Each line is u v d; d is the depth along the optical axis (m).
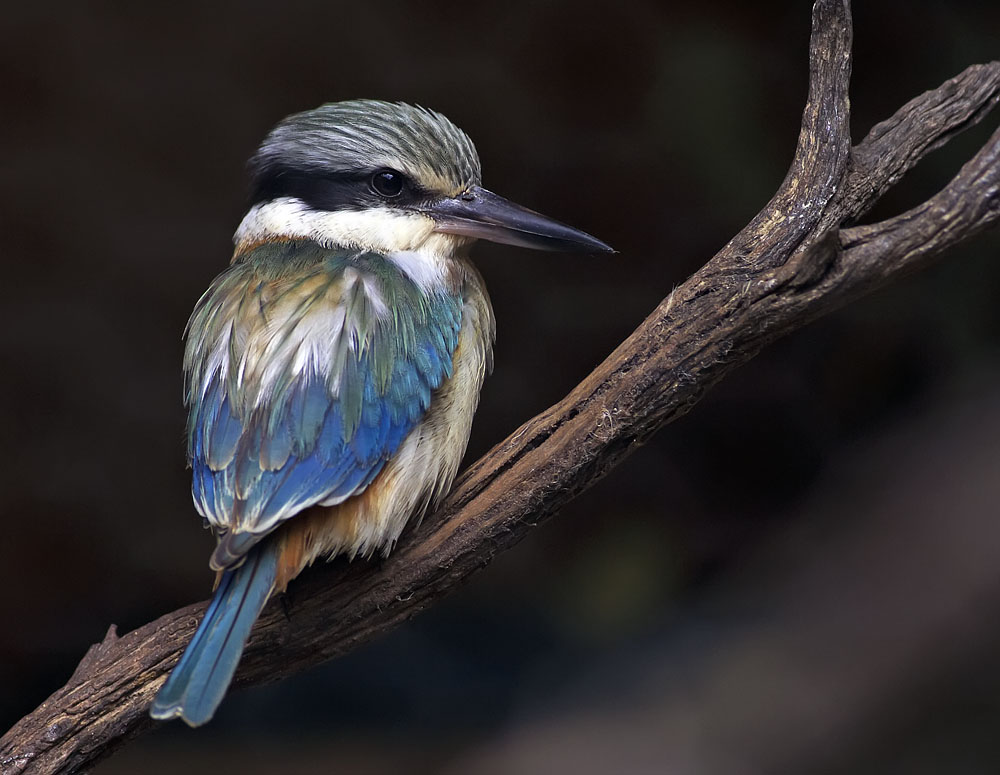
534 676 10.48
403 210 6.02
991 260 11.13
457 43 12.52
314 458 4.77
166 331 12.74
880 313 11.53
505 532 4.96
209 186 12.66
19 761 4.80
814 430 11.92
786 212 4.49
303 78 12.59
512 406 12.80
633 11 12.26
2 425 12.43
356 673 10.65
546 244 5.99
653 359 4.66
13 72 12.17
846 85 4.47
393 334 5.21
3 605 12.23
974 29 11.83
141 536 12.67
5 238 12.37
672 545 11.80
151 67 12.42
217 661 4.20
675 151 12.27
